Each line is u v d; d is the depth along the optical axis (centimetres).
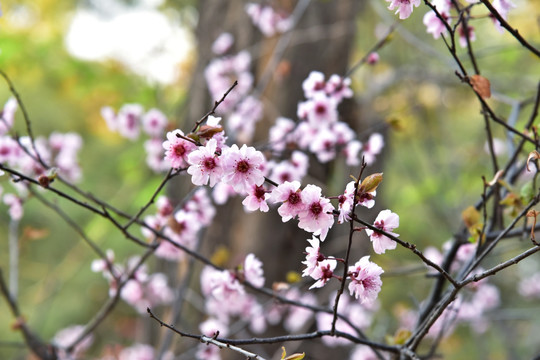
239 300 235
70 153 309
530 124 207
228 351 333
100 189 809
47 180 172
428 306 220
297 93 367
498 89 487
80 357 380
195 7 549
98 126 723
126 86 561
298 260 361
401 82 547
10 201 253
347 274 148
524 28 484
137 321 606
